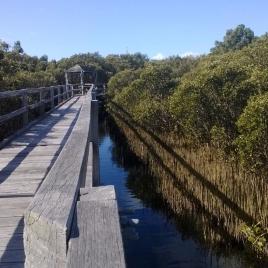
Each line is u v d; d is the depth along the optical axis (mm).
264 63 19562
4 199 4863
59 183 2227
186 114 14359
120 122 29203
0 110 12234
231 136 11797
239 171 9664
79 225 1718
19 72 21453
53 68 56438
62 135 10164
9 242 3674
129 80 42844
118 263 1374
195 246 9945
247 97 12508
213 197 9930
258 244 8453
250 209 8922
